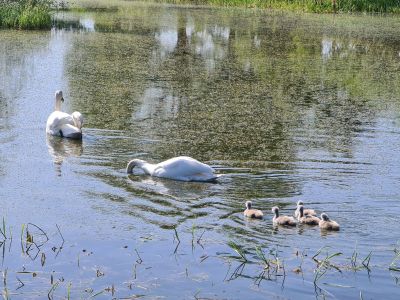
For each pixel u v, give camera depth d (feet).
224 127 47.75
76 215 31.86
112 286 24.86
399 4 126.62
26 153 41.19
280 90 60.29
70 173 37.86
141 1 137.80
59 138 44.57
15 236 29.40
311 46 85.15
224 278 25.55
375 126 48.96
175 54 76.74
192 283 25.18
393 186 35.99
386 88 62.44
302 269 26.20
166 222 31.01
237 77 65.31
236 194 34.83
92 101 53.93
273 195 34.63
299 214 30.94
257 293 24.44
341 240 28.78
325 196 34.37
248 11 122.31
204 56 76.28
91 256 27.48
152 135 45.44
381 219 31.24
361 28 102.63
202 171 37.22
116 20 104.68
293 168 39.09
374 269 26.16
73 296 24.12
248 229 30.07
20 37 83.76
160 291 24.54
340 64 73.87
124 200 33.91
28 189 35.22
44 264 26.73
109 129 46.70
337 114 52.34
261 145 43.62
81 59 71.05
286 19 111.34
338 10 124.67
